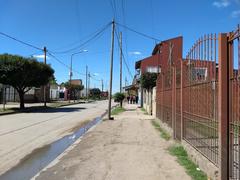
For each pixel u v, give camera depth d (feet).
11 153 38.75
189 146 33.45
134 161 31.94
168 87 53.16
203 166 26.68
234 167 21.29
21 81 130.31
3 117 95.25
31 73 129.80
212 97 25.04
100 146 41.93
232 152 21.43
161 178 25.36
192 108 32.53
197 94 30.30
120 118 89.92
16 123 76.69
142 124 71.10
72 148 41.22
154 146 40.70
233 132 21.13
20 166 31.78
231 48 21.45
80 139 49.37
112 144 43.14
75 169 29.17
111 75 88.53
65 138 52.01
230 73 21.65
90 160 33.06
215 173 23.08
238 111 20.16
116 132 56.85
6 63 122.83
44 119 88.89
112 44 90.22
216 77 24.02
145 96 144.97
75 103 224.74
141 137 49.52
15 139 50.39
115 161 32.22
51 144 45.75
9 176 27.84
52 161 33.22
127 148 39.60
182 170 27.73
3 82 126.41
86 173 27.55
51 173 27.89
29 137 52.90
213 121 24.67
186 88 36.06
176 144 40.24
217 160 23.34
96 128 64.13
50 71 142.82
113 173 27.35
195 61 30.86
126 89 290.15
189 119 34.09
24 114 109.19
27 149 41.57
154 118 85.51
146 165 30.01
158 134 52.90
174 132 45.27
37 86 141.38
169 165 29.73
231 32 21.29
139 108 155.63
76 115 105.50
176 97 43.88
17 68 122.72
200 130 28.78
